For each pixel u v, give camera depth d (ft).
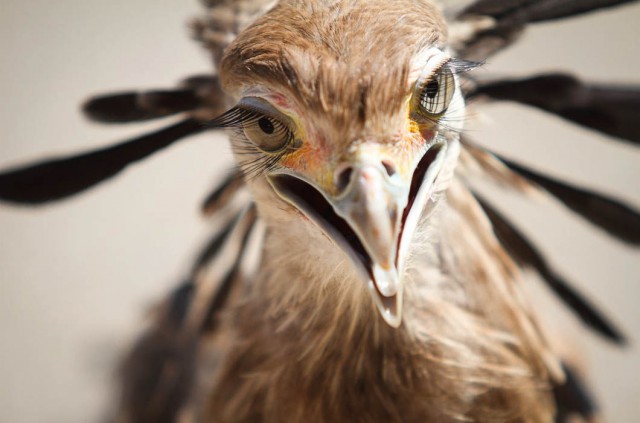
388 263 5.16
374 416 5.41
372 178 5.18
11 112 9.78
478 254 5.45
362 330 5.37
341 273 5.30
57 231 8.94
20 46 10.44
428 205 5.27
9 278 8.61
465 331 5.41
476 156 5.45
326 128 5.21
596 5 5.43
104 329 7.97
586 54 9.08
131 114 5.48
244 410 5.49
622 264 7.90
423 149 5.24
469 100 5.38
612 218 5.51
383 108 5.19
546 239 8.00
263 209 5.33
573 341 5.74
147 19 10.51
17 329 8.19
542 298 5.89
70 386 7.79
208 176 8.89
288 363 5.42
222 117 5.29
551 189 5.50
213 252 5.65
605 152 8.59
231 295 5.58
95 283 8.44
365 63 5.20
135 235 8.75
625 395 7.02
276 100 5.24
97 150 5.49
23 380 7.88
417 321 5.37
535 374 5.48
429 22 5.24
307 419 5.43
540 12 5.42
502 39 5.44
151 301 6.09
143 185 9.00
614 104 5.45
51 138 9.36
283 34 5.23
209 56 5.46
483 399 5.42
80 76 9.98
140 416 5.85
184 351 5.81
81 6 10.82
